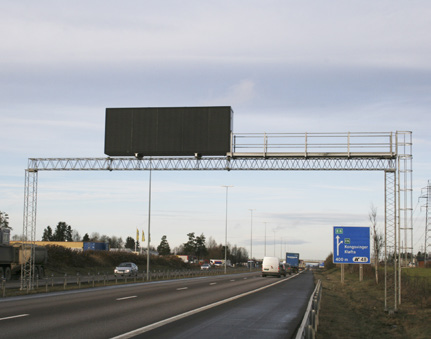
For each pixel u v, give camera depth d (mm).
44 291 29641
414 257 96125
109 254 83438
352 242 38000
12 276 46281
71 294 27172
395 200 26062
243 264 186500
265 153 29406
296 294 31203
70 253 71125
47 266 63500
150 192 52250
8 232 46469
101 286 36219
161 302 22406
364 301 30469
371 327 19016
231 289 33938
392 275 49969
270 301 24953
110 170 31641
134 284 39656
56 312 17531
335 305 26578
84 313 17312
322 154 28906
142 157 31062
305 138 29234
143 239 85000
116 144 30328
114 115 30531
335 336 15055
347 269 90625
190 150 29641
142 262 91438
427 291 30922
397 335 17438
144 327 14125
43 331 12930
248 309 20484
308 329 9352
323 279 66688
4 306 19734
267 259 65125
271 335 13477
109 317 16297
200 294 28109
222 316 17641
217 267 118688
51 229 168875
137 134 30219
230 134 29484
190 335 12961
